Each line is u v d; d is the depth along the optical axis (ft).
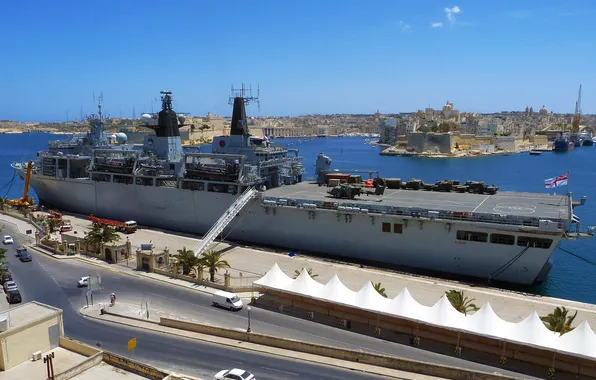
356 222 183.93
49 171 288.10
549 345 100.78
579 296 179.32
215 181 216.54
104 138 302.25
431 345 115.44
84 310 138.72
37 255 197.36
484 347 111.34
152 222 246.47
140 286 160.45
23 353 79.77
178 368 102.37
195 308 140.46
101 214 266.57
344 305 126.52
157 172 237.25
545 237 150.10
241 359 106.32
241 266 181.27
